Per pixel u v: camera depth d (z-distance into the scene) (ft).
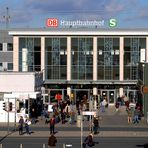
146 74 211.41
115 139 142.92
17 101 176.65
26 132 154.81
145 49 280.31
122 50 281.74
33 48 282.77
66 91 282.77
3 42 315.17
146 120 193.16
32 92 206.08
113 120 196.75
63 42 283.18
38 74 225.35
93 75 282.97
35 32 280.92
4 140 141.08
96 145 130.21
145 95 201.57
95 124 156.46
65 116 197.57
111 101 281.95
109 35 281.54
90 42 282.77
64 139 142.41
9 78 209.97
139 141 138.51
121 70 281.95
